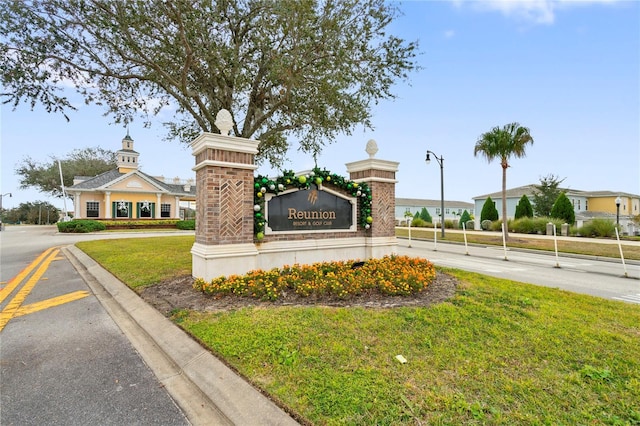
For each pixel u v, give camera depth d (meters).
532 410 2.38
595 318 4.32
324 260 7.53
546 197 29.00
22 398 2.78
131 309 5.09
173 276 6.89
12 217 59.81
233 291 5.22
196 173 6.45
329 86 8.36
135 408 2.64
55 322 4.73
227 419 2.46
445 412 2.34
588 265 10.82
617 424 2.22
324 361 3.06
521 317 4.28
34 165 40.62
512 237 19.42
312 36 7.50
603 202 35.75
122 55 7.96
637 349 3.38
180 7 7.16
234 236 6.04
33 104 8.03
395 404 2.42
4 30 7.03
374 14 8.23
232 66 8.54
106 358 3.56
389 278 5.73
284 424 2.27
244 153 6.23
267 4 7.64
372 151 8.30
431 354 3.22
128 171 32.81
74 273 8.59
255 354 3.22
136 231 26.75
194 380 2.98
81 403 2.71
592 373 2.88
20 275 8.34
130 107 10.22
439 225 31.25
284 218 6.99
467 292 5.47
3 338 4.12
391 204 8.67
